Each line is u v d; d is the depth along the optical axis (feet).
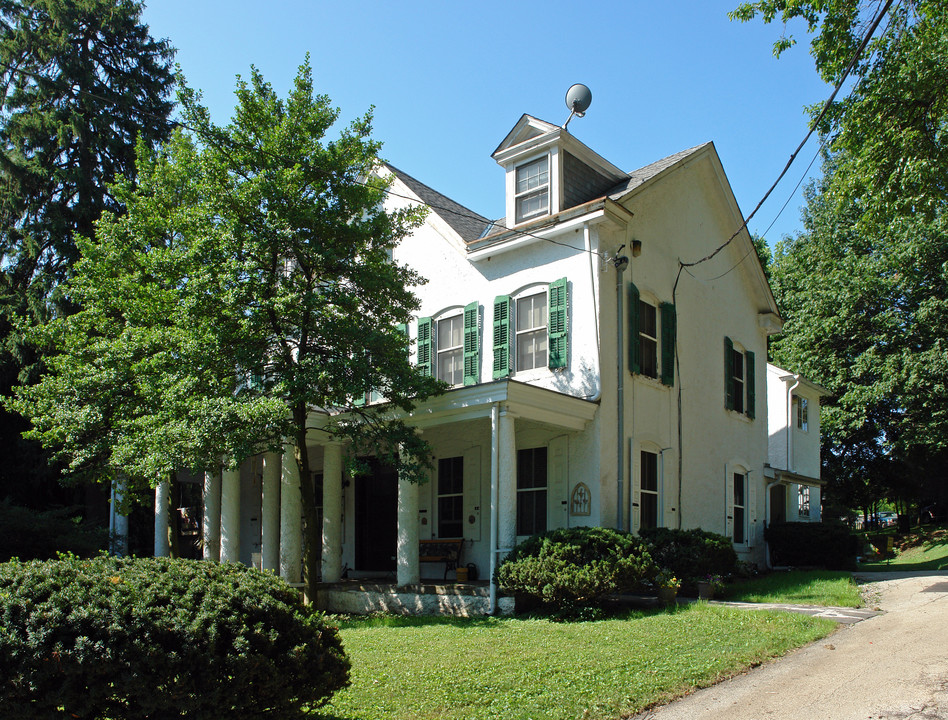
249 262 40.06
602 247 47.19
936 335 85.46
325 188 41.37
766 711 20.53
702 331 57.82
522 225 50.42
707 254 60.03
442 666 25.90
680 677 23.65
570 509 45.73
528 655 27.17
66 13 74.08
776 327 68.28
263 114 40.40
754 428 64.28
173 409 38.01
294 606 18.70
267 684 16.75
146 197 45.68
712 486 56.29
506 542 40.52
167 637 16.05
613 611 36.86
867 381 92.53
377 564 59.67
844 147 43.29
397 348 42.01
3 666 15.26
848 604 37.14
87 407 44.19
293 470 51.57
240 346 39.70
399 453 46.11
